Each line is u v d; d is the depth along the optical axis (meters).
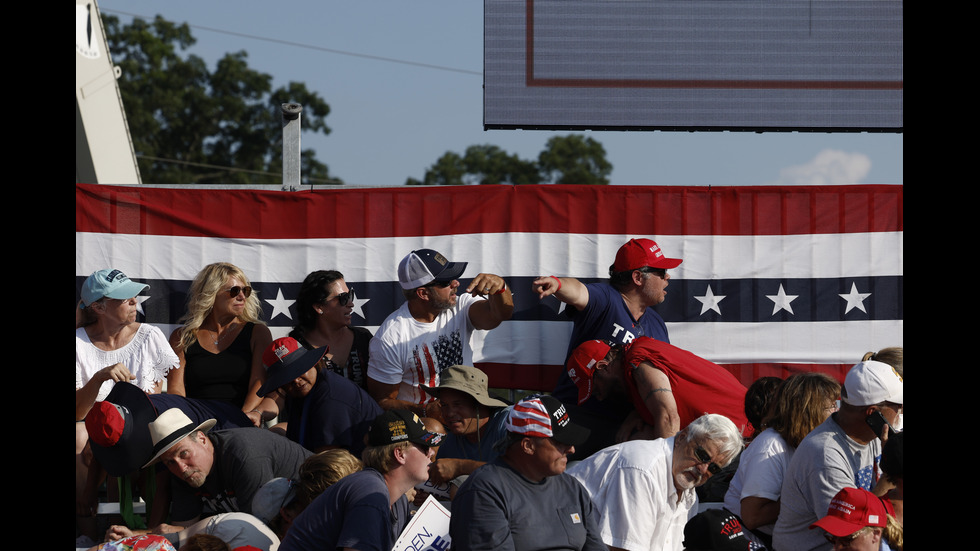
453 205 14.56
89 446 11.29
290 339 11.42
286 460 10.28
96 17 25.66
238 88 75.56
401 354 12.76
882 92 13.22
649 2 13.22
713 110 13.27
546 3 13.22
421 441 9.35
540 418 8.34
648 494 9.32
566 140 82.62
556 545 8.33
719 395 11.41
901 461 9.41
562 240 14.55
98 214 14.30
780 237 14.62
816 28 13.24
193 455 9.95
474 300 13.20
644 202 14.59
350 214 14.53
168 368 12.52
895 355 11.20
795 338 14.57
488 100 13.19
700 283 14.58
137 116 69.62
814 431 9.84
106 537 9.87
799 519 9.72
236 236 14.50
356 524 8.42
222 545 8.53
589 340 12.44
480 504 8.19
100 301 12.21
